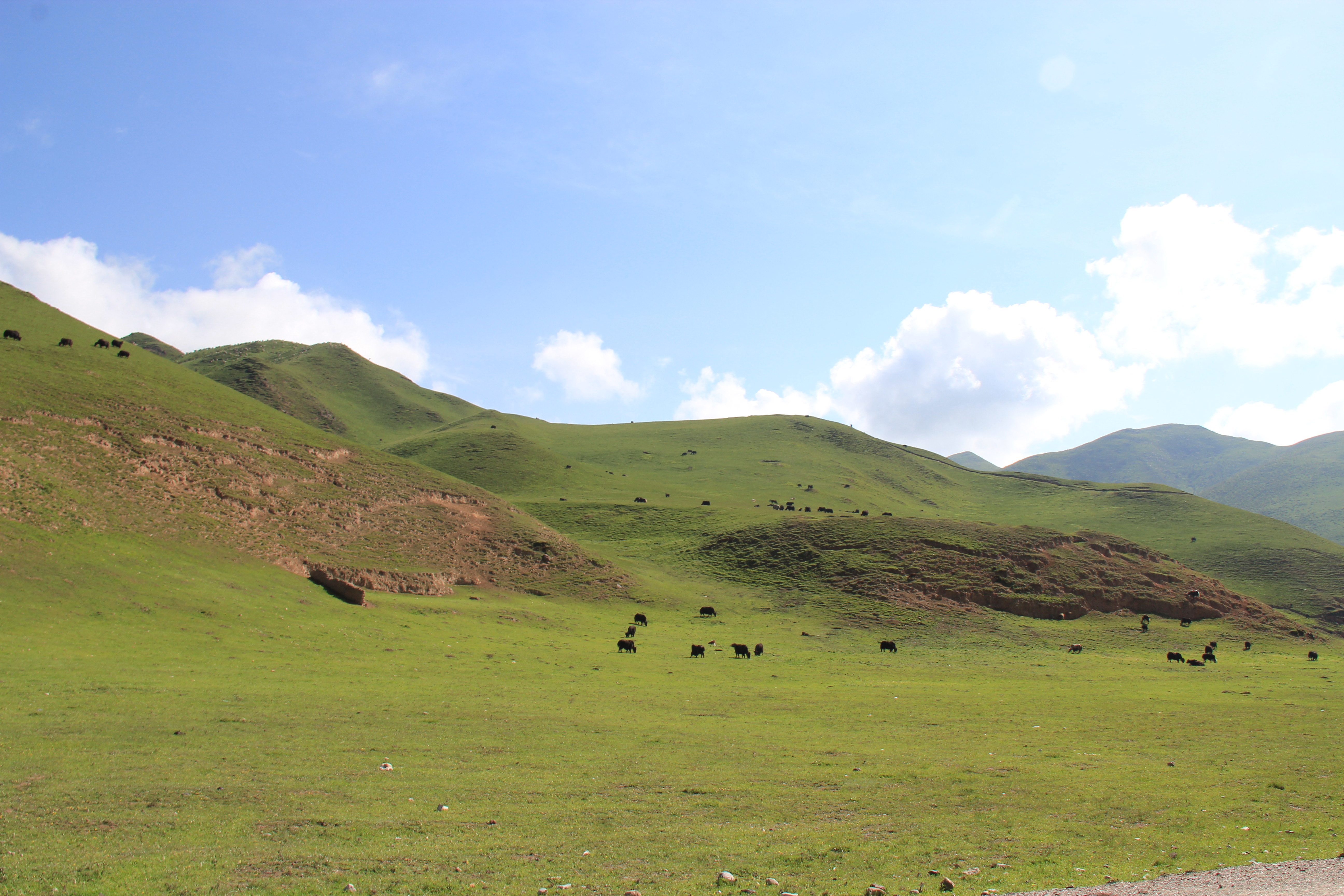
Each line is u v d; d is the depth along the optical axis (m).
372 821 18.17
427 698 36.12
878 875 15.62
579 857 16.23
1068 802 22.50
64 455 67.62
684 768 25.47
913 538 118.88
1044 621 99.62
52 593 45.09
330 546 79.00
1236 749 32.38
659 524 143.62
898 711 40.31
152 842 15.93
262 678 37.41
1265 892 14.56
